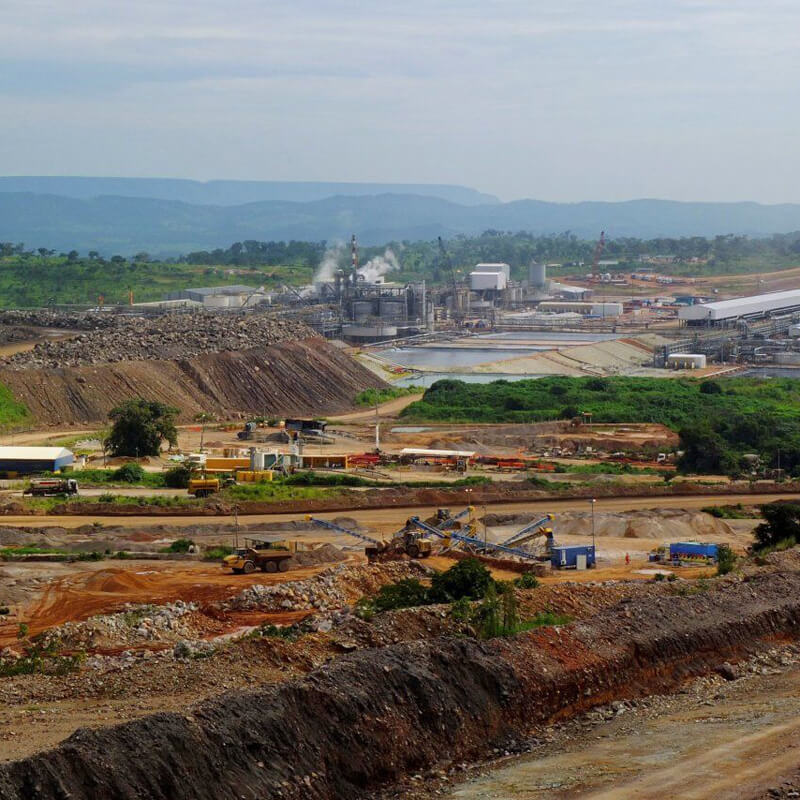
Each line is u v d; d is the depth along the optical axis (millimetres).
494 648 54156
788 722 50438
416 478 147125
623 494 131375
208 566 90625
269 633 62500
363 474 148250
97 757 39031
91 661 59156
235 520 108750
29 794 37344
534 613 66500
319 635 58344
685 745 47656
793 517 99000
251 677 52688
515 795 42781
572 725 51781
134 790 38750
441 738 47531
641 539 107688
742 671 60344
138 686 51062
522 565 91812
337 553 95000
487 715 49656
